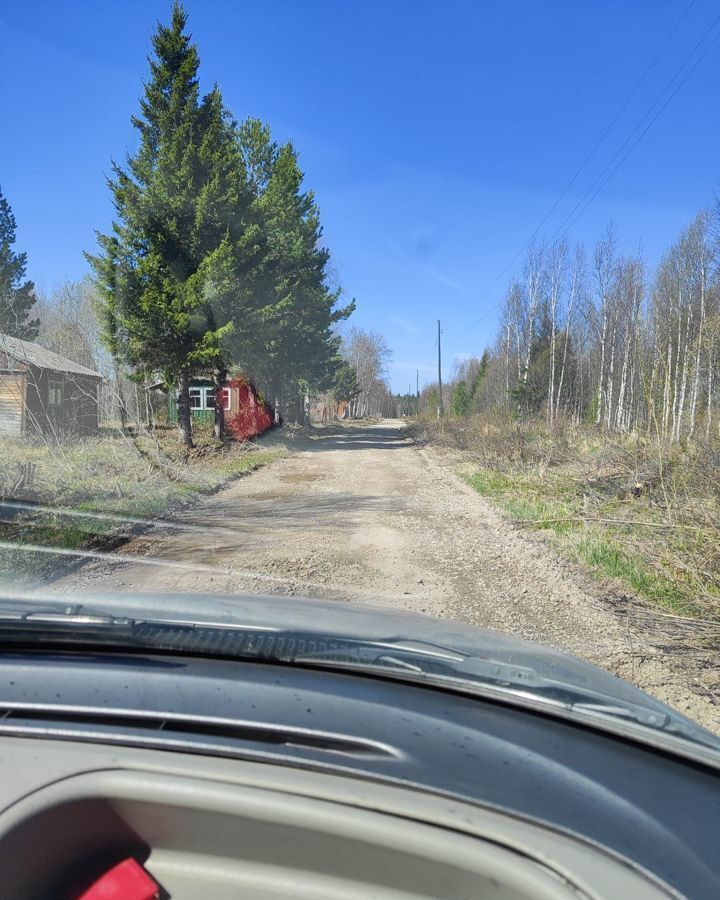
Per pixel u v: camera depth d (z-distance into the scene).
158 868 1.17
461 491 14.54
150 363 21.19
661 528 7.07
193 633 1.93
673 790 1.41
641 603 6.19
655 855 1.15
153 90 20.84
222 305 21.61
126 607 2.26
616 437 12.55
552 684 1.80
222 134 22.50
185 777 1.19
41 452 14.36
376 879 1.12
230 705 1.47
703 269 23.25
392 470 19.75
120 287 20.12
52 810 1.18
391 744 1.35
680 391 9.43
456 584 6.95
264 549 8.59
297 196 30.81
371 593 6.52
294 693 1.59
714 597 5.41
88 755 1.26
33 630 1.91
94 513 10.25
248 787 1.17
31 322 31.34
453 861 1.10
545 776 1.33
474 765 1.32
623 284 33.41
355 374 69.81
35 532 8.84
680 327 10.10
